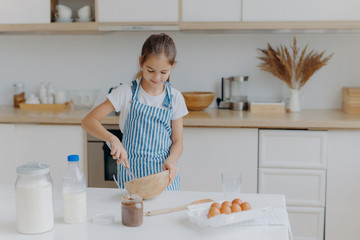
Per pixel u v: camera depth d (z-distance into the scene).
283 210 1.56
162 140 2.08
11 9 3.24
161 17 3.15
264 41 3.47
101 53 3.61
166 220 1.48
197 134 2.96
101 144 3.02
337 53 3.43
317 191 2.92
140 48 3.57
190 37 3.52
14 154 3.11
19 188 1.36
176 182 2.09
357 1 3.02
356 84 3.44
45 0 3.22
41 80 3.68
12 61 3.69
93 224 1.45
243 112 3.28
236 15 3.10
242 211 1.45
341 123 2.82
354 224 2.92
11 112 3.25
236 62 3.52
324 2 3.04
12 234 1.37
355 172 2.89
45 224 1.38
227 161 2.96
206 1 3.11
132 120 2.05
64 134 3.06
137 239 1.33
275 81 3.50
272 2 3.07
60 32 3.48
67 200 1.44
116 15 3.17
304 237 2.97
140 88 2.07
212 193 1.75
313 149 2.89
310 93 3.49
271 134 2.91
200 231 1.39
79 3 3.25
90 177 3.06
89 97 3.33
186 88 3.58
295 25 3.07
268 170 2.94
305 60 3.25
